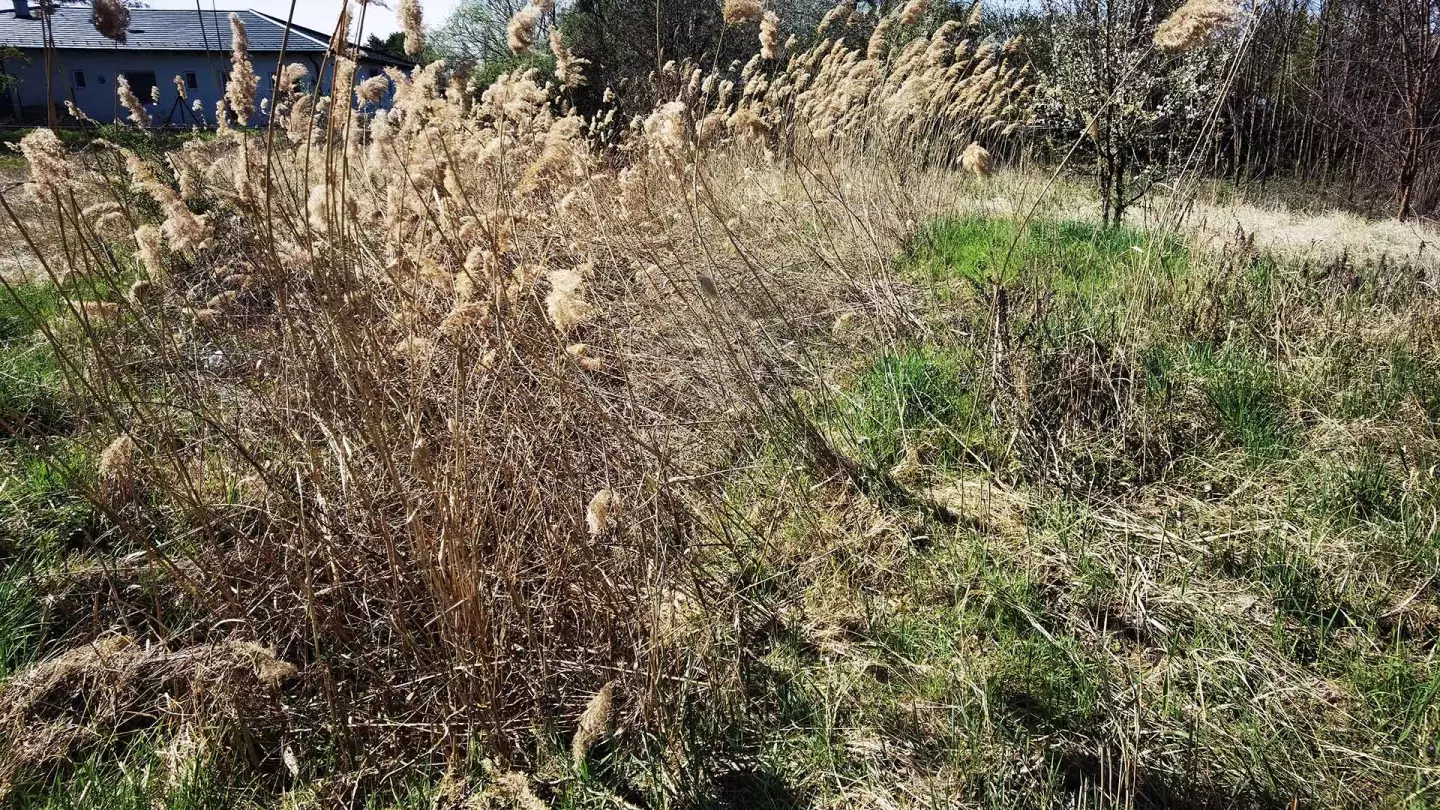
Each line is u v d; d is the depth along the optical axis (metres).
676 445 3.51
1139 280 4.52
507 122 4.43
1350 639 2.39
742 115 3.43
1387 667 2.24
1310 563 2.67
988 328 3.98
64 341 3.78
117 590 2.72
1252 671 2.30
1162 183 6.71
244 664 2.20
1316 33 13.30
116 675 2.27
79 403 3.03
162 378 3.73
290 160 3.59
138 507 2.63
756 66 6.98
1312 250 5.86
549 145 2.94
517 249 3.06
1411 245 6.68
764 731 2.24
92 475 3.11
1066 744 2.12
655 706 2.21
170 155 3.78
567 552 2.48
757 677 2.42
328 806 2.07
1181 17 2.81
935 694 2.31
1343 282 4.67
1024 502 3.11
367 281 3.01
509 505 2.62
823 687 2.37
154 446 3.10
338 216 2.73
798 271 5.36
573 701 2.36
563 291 2.14
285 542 2.50
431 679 2.35
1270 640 2.42
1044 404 3.51
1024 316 3.97
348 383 2.49
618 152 7.63
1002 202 7.94
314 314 2.85
